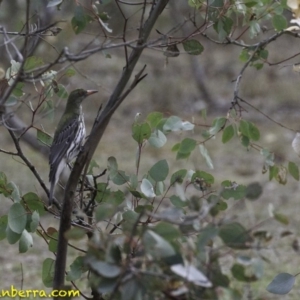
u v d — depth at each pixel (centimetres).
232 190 835
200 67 3334
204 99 3278
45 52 2078
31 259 1557
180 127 915
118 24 2723
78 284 1208
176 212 644
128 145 2738
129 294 614
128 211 820
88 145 805
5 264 1522
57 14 1702
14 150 2738
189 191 1775
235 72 3694
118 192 891
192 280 595
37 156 2639
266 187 2119
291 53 3747
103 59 3634
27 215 877
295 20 895
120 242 675
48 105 934
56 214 948
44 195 2003
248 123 920
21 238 866
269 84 3462
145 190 866
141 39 807
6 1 2656
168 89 3397
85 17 870
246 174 2295
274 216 649
